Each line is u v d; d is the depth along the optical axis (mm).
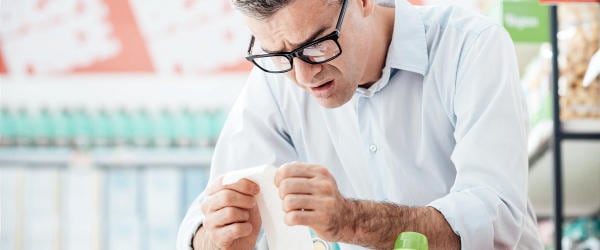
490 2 3541
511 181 1962
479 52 2062
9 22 5148
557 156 3086
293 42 1832
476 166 1977
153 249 5238
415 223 1832
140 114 5191
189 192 5262
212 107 5203
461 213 1878
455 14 2182
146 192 5258
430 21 2189
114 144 5199
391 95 2182
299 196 1703
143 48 5133
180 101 5195
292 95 2303
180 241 2088
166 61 5133
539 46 3418
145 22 5133
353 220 1754
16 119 5176
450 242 1873
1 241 5211
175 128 5191
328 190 1716
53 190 5246
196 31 5129
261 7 1784
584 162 3504
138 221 5254
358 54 1939
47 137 5195
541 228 3871
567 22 3186
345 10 1863
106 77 5164
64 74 5152
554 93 3117
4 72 5160
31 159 5199
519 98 2074
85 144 5211
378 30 2104
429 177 2195
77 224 5242
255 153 2338
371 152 2240
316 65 1866
